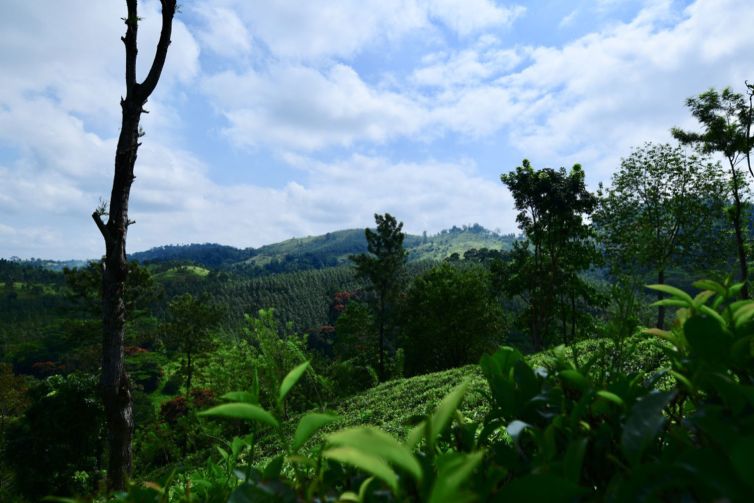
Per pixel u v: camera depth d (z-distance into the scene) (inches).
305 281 5944.9
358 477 31.1
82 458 810.2
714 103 1000.2
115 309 352.8
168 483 35.9
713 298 37.2
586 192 1274.6
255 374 32.0
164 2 354.9
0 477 832.3
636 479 21.6
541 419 34.6
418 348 1614.2
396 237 1469.0
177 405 1280.8
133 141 353.7
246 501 26.9
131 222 362.0
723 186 1119.0
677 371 34.4
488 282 1673.2
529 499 18.1
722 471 19.5
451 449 36.5
